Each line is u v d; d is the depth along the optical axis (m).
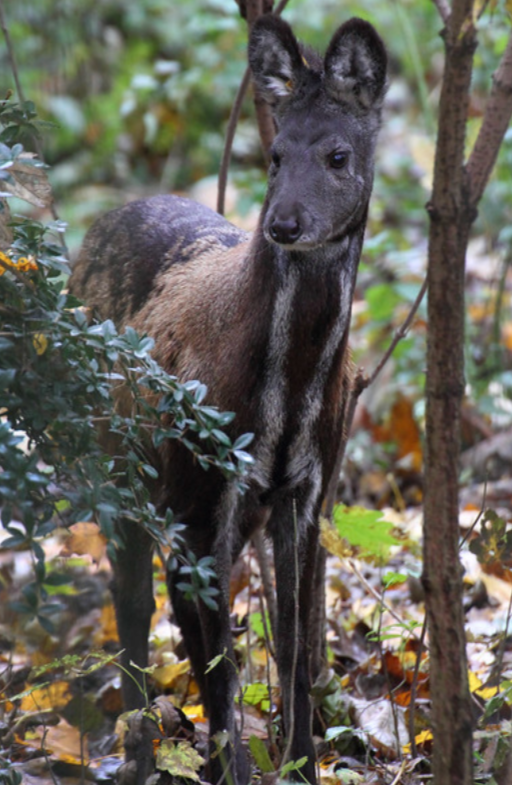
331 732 7.79
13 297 6.48
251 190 14.41
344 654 9.53
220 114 19.14
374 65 7.93
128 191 18.91
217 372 7.74
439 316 5.80
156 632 10.12
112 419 6.70
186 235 9.05
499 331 13.25
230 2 16.16
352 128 7.91
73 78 19.67
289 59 7.95
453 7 5.50
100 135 19.17
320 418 7.81
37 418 6.45
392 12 18.55
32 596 5.91
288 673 7.91
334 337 7.73
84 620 9.90
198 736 8.27
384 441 13.16
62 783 7.45
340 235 7.74
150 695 8.79
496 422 13.05
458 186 5.68
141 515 6.76
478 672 8.70
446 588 5.92
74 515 6.32
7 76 18.84
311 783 7.49
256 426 7.66
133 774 7.27
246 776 7.57
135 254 9.20
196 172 18.81
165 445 7.87
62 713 8.16
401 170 17.89
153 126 17.06
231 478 7.00
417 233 16.95
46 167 6.66
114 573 8.95
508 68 5.82
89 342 6.52
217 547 7.91
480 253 15.69
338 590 10.30
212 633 7.85
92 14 20.06
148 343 6.76
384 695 8.75
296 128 7.85
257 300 7.60
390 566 10.78
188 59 19.47
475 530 11.13
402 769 7.27
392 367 13.41
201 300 8.07
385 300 13.39
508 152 14.18
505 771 6.53
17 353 6.46
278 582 8.13
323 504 8.27
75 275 9.80
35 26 19.59
